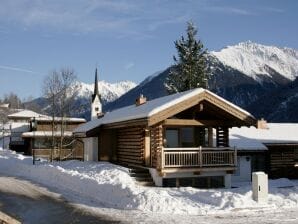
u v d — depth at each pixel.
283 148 32.44
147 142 25.56
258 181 17.31
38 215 15.80
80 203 18.20
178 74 57.09
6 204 17.86
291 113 147.75
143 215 15.60
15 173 30.23
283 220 14.70
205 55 58.34
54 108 46.59
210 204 17.09
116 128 29.86
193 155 23.81
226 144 26.22
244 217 15.19
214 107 24.11
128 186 18.48
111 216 15.50
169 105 22.67
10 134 68.25
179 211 16.14
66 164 30.50
